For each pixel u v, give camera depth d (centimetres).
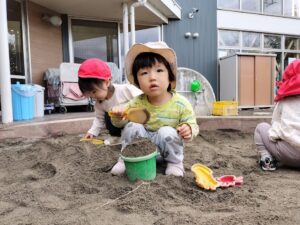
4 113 352
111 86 237
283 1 1017
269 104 855
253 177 194
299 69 203
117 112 183
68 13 645
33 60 570
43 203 149
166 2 669
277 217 127
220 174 205
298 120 199
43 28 596
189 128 179
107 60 707
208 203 145
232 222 122
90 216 131
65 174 195
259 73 840
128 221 126
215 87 890
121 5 595
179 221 124
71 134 371
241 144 340
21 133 332
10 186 180
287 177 195
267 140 221
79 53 675
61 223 126
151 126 198
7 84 350
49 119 401
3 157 255
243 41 955
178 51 832
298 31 1038
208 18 873
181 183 171
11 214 139
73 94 546
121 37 719
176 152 188
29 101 402
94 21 687
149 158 171
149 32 788
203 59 869
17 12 541
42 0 561
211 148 299
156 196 150
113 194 155
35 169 219
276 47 1017
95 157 232
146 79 181
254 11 959
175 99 195
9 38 522
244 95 826
